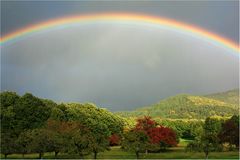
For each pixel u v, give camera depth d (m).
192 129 123.31
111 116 128.75
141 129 102.31
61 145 87.81
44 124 106.62
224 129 106.06
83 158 91.81
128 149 94.44
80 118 121.44
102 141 94.88
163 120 137.25
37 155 97.06
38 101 112.12
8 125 106.19
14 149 90.69
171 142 103.12
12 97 110.06
